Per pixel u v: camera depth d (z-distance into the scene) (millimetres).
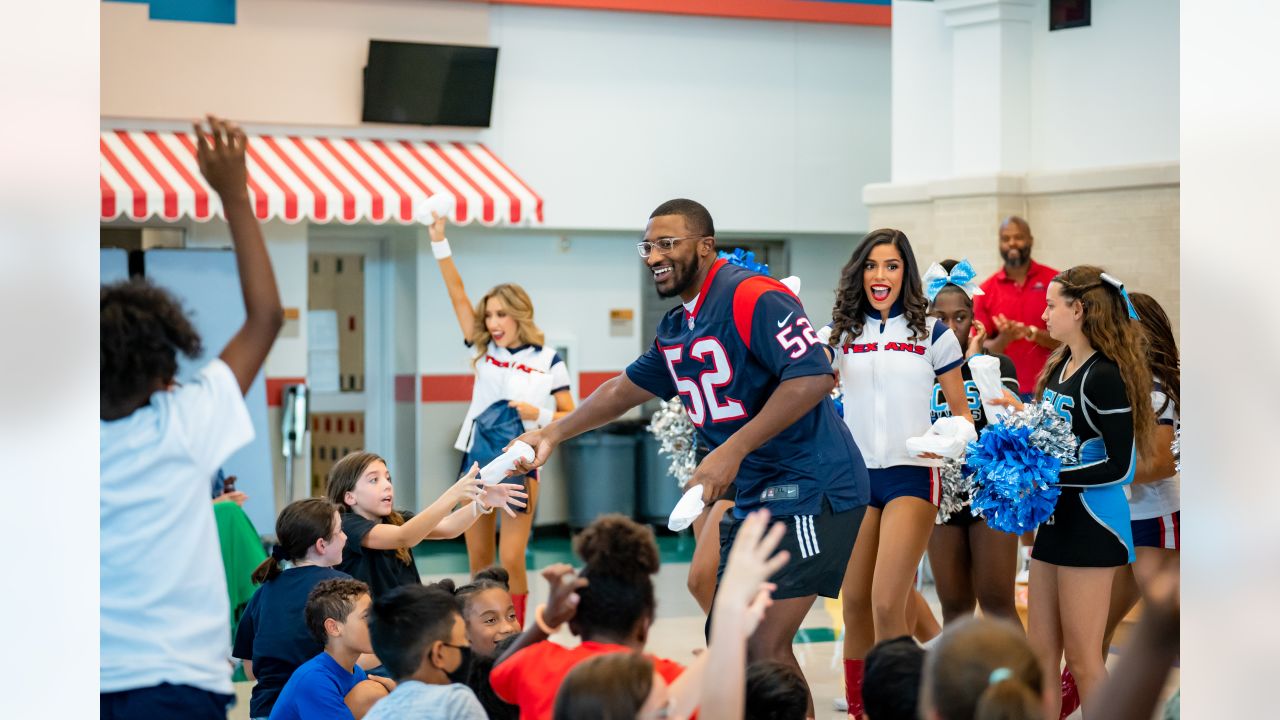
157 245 8656
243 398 3066
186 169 8398
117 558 3025
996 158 8555
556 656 2945
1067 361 4316
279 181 8555
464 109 9453
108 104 8766
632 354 10266
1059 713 4051
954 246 8695
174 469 3064
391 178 8938
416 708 3006
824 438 3686
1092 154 8391
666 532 9805
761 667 3045
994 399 4457
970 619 2402
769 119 10500
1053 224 8484
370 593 3908
